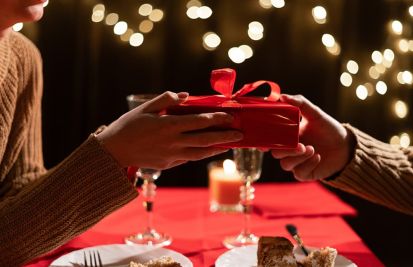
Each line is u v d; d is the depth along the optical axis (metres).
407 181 1.08
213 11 2.04
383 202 1.09
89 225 0.81
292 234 1.01
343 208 1.24
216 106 0.79
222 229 1.12
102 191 0.79
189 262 0.87
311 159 1.02
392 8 2.06
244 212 1.08
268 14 2.06
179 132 0.75
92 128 2.11
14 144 1.10
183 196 1.37
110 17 2.02
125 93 2.09
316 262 0.85
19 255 0.82
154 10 2.01
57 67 2.05
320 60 2.09
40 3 0.93
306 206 1.25
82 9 2.02
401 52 2.08
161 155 0.78
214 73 0.89
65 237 0.82
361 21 2.07
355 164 1.05
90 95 2.08
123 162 0.79
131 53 2.07
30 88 1.14
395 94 2.12
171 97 0.77
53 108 2.08
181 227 1.13
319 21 2.01
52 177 0.80
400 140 2.08
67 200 0.79
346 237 1.07
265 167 2.18
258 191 1.39
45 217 0.80
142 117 0.76
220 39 2.06
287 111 0.79
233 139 0.77
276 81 2.10
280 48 2.08
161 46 2.06
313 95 2.11
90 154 0.78
